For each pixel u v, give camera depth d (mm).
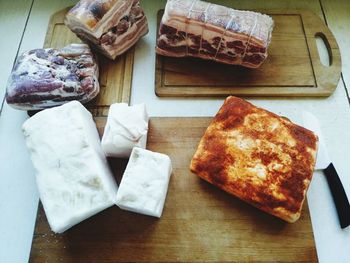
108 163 881
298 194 768
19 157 929
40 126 816
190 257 781
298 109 966
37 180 784
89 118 878
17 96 879
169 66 1006
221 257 780
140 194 769
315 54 1015
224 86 975
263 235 796
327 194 865
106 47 958
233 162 801
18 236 841
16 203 874
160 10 1104
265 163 795
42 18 1124
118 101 965
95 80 931
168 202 834
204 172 806
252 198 777
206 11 905
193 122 924
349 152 915
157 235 803
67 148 790
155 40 1072
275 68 995
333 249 811
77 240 802
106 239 802
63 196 761
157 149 896
